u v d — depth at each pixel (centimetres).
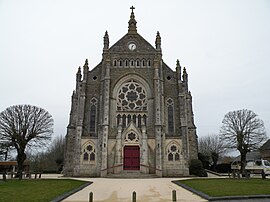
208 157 7025
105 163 4475
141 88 5144
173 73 5291
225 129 5928
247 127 5719
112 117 4928
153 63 5238
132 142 4672
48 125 5294
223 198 2088
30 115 5038
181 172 4566
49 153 10331
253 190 2458
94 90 5172
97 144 4706
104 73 5116
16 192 2430
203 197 2178
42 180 3631
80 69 5353
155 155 4584
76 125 4844
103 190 2678
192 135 4959
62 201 2075
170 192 2528
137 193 2483
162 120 4812
